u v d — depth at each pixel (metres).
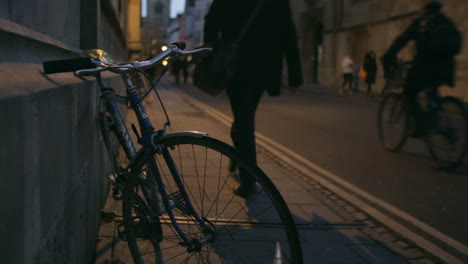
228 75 3.25
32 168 1.16
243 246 2.38
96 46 3.29
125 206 2.17
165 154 1.96
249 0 3.32
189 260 2.34
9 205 0.98
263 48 3.38
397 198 3.96
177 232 1.99
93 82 2.28
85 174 2.06
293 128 8.09
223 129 7.20
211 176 3.66
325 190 4.05
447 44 5.10
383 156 5.73
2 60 1.32
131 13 24.19
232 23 3.34
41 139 1.25
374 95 17.75
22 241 1.08
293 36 3.52
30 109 1.13
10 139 0.98
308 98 16.06
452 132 4.87
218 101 13.70
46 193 1.31
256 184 2.12
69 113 1.67
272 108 11.84
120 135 2.26
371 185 4.37
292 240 1.83
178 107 10.66
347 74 19.22
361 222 3.25
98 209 2.68
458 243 2.95
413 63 5.38
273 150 5.83
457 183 4.47
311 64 27.42
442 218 3.47
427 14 5.32
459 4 14.87
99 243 2.56
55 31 2.24
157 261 2.31
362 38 22.19
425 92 5.33
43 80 1.46
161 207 2.03
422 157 5.71
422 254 2.73
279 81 3.50
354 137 7.20
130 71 1.93
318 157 5.61
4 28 1.27
